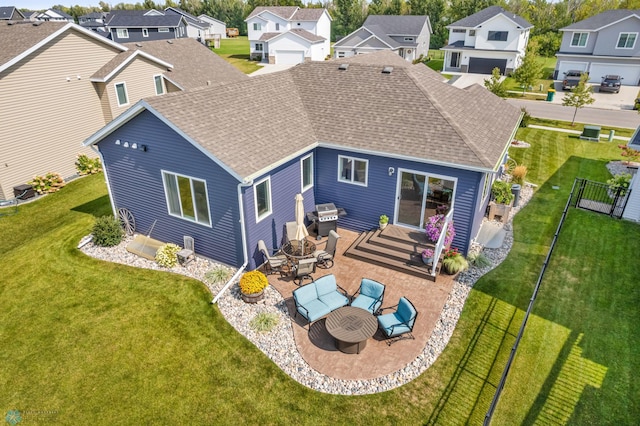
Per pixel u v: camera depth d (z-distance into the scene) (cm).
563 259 1491
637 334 1155
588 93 3155
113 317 1238
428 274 1363
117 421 932
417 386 996
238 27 10844
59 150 2300
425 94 1606
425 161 1386
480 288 1332
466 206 1409
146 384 1018
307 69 1953
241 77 3519
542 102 4019
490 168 1285
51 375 1050
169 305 1282
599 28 4506
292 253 1448
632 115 3488
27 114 2102
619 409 945
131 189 1586
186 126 1305
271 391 992
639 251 1534
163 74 2902
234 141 1355
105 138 1519
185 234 1527
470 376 1023
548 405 954
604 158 2505
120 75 2538
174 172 1416
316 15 6881
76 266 1491
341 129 1597
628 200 1742
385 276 1392
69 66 2278
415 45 6225
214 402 970
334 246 1437
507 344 1118
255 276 1265
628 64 4472
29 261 1527
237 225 1360
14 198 2092
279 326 1185
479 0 7425
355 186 1609
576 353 1093
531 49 4194
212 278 1383
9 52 2047
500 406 952
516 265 1453
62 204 2048
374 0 9450
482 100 1955
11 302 1318
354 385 1002
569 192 2038
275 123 1563
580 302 1277
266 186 1399
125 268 1474
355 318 1110
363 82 1767
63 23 2228
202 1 11000
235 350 1111
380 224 1576
